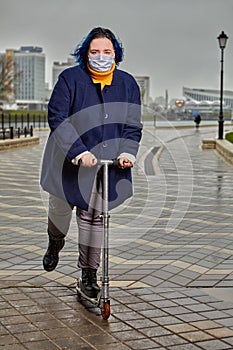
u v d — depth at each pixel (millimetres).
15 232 6594
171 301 4211
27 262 5262
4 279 4703
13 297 4250
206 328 3703
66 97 3895
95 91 3932
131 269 5066
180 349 3387
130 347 3402
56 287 4508
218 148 20375
